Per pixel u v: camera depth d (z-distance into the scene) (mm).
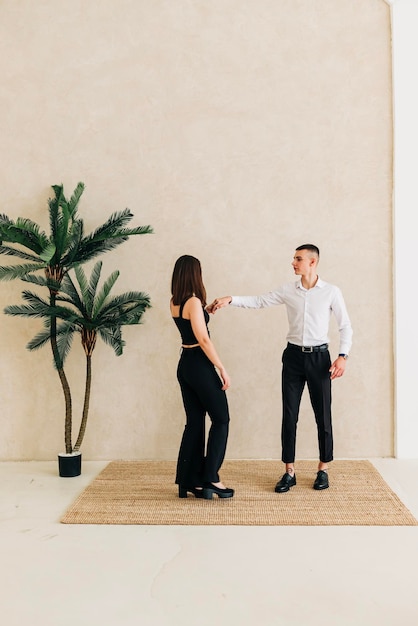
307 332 3945
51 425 4812
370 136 4766
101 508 3600
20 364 4820
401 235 4711
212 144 4789
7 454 4828
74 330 4414
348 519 3400
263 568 2785
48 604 2459
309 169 4773
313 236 4766
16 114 4824
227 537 3168
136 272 4805
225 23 4809
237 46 4801
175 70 4809
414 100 4719
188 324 3637
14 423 4824
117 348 4434
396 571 2746
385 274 4758
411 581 2645
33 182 4820
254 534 3211
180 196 4789
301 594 2531
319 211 4770
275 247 4773
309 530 3268
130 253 4801
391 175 4758
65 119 4820
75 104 4824
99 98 4820
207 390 3646
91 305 4352
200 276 3713
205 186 4793
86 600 2492
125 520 3395
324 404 3963
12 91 4824
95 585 2625
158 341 4793
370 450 4777
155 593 2549
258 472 4379
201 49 4809
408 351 4719
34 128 4824
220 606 2434
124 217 4445
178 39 4809
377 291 4762
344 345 3934
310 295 3949
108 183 4805
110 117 4812
